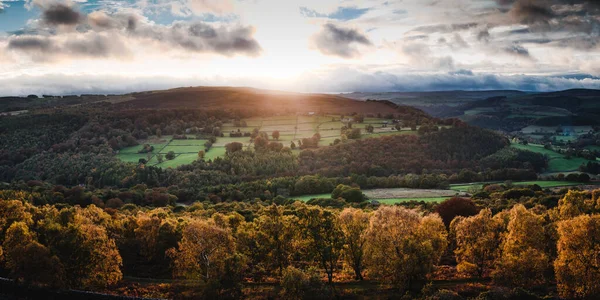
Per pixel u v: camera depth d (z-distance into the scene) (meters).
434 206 110.25
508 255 58.97
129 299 56.66
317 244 64.12
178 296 59.47
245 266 69.50
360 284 63.88
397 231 60.75
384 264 58.97
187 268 60.88
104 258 60.50
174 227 77.31
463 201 98.94
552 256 67.25
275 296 59.47
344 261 70.38
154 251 74.56
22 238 60.72
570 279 52.56
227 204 131.00
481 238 62.53
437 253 62.56
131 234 81.12
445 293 54.03
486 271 66.56
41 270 55.19
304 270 64.94
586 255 52.19
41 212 84.19
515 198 122.50
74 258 59.41
